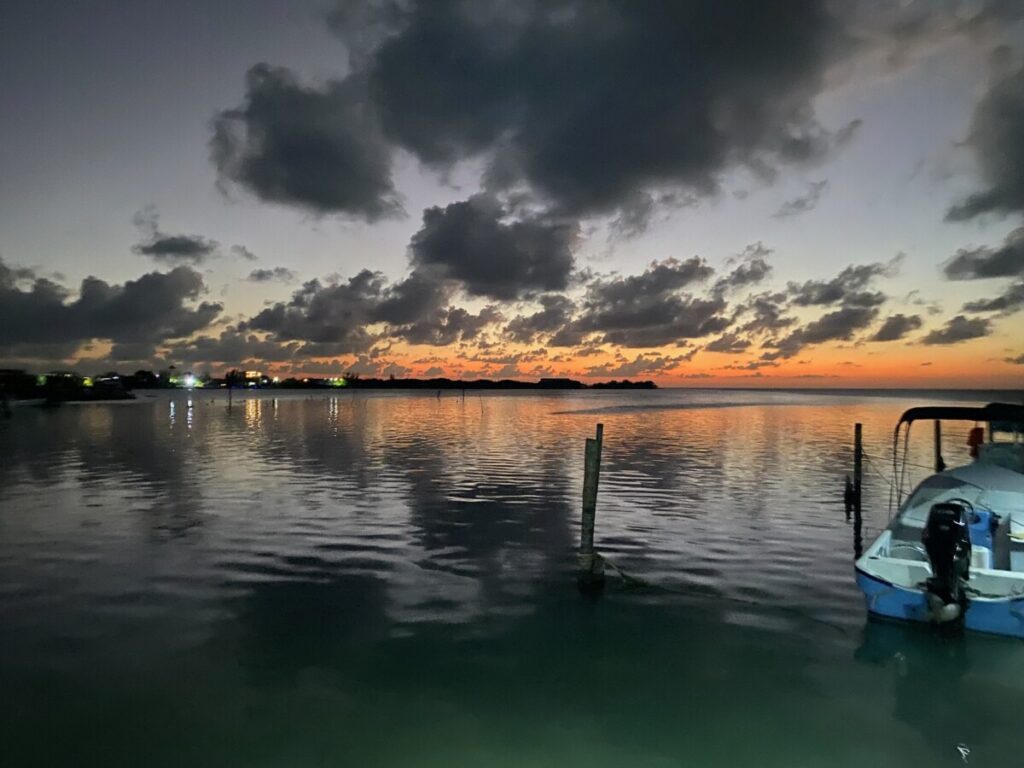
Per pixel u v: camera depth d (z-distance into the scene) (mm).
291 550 16812
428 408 104438
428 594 13875
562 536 18484
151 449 39094
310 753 8508
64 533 18281
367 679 10352
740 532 19000
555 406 117188
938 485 14820
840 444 43969
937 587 11320
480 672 10648
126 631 11867
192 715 9281
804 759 8562
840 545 17656
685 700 9906
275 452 37938
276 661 10867
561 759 8492
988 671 10781
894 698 10000
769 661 11109
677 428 59500
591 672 10688
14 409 86438
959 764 8492
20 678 10195
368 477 28438
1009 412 17234
